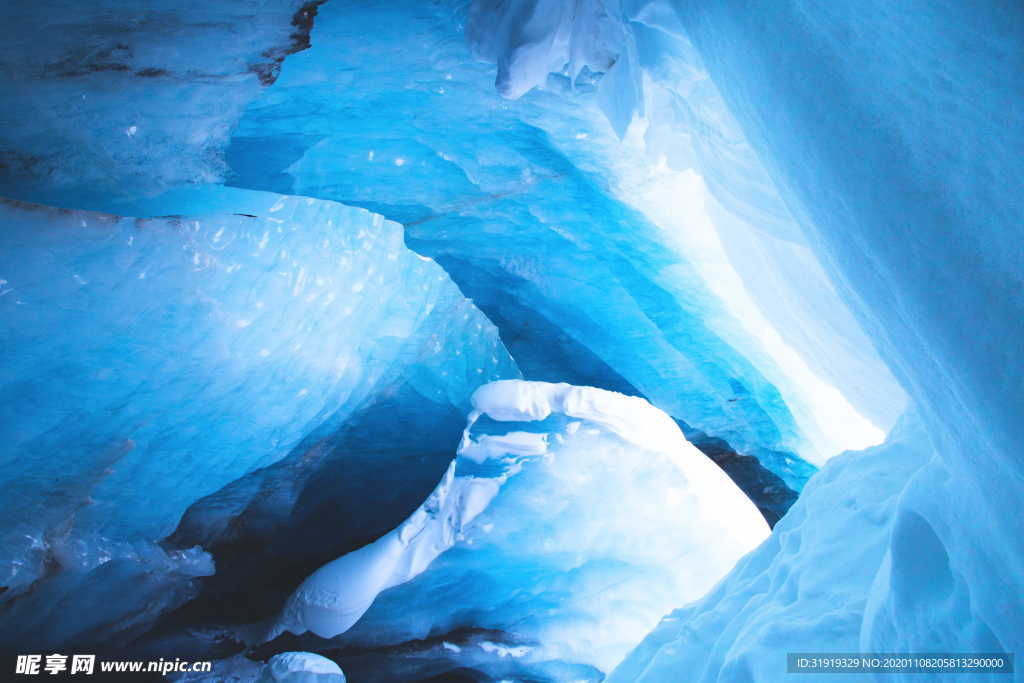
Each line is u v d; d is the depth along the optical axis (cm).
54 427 331
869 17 87
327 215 448
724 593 227
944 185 79
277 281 400
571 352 590
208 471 421
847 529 179
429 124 450
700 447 556
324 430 484
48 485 346
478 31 309
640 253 538
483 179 499
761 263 318
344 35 365
